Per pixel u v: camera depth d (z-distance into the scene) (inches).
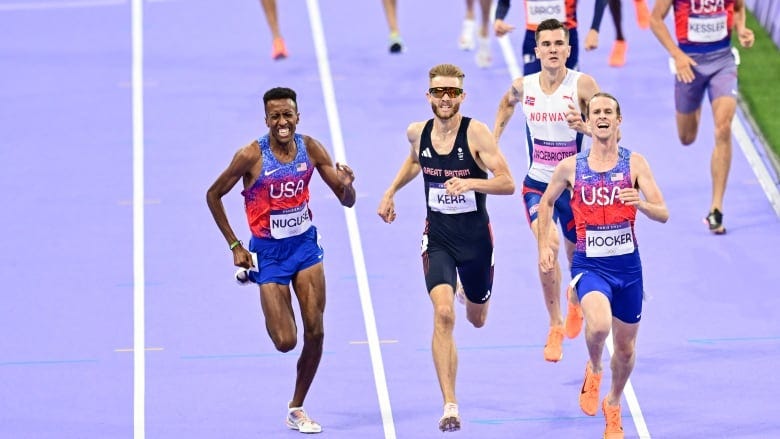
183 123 1455.5
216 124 1450.5
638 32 1606.8
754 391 1019.3
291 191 944.3
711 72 1238.3
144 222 1278.3
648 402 1010.1
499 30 1374.3
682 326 1104.8
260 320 1127.6
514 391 1028.5
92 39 1646.2
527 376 1046.4
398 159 1373.0
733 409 999.0
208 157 1389.0
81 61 1595.7
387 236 1246.3
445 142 952.9
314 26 1657.2
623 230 924.0
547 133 1056.2
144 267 1205.7
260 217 950.4
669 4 1240.2
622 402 1010.7
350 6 1705.2
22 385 1043.3
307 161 946.7
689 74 1223.5
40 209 1304.1
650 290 1154.0
